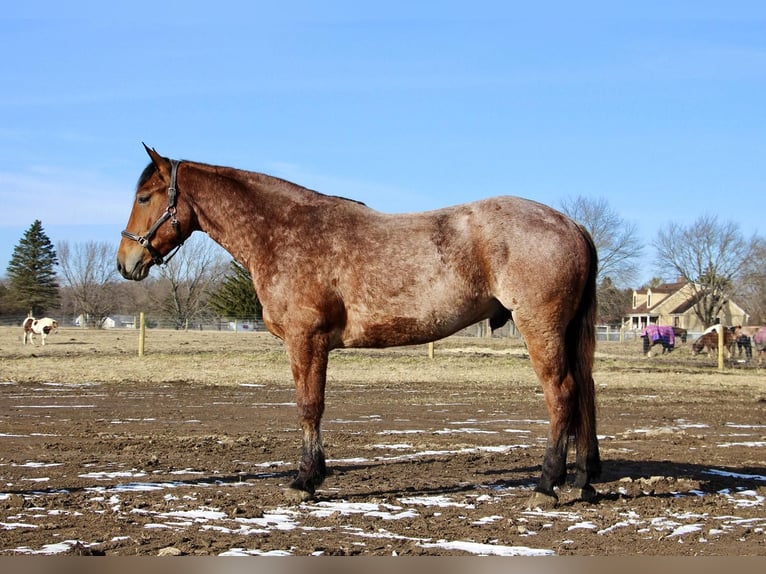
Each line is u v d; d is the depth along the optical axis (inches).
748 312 3206.2
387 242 279.6
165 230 308.7
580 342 276.2
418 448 414.6
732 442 451.5
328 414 582.2
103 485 305.3
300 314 280.4
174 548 215.8
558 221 274.8
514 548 221.0
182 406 622.5
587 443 281.4
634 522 253.4
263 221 291.1
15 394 706.2
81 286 3609.7
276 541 226.8
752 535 237.6
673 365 1314.0
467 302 275.7
